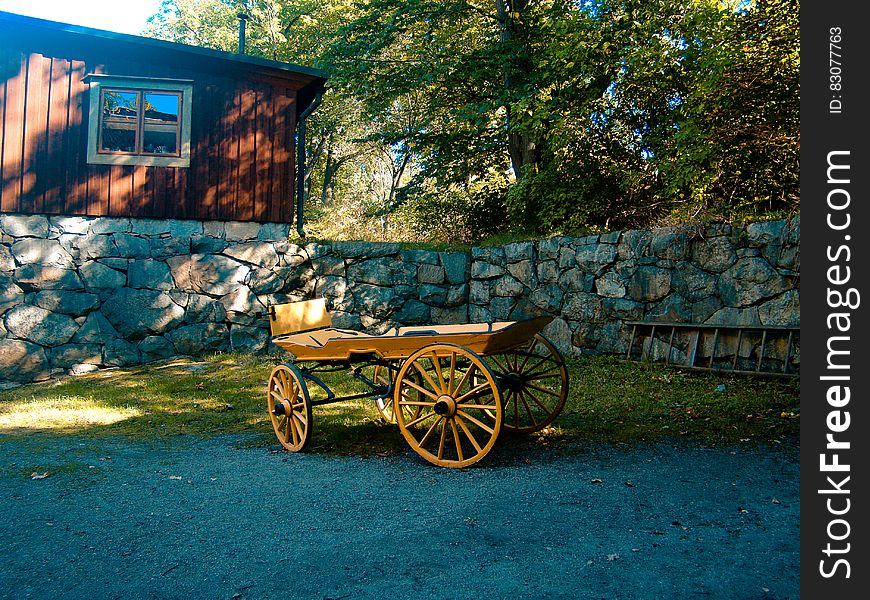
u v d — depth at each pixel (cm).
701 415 631
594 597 284
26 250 1033
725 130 871
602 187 1088
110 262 1065
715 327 839
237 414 746
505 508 399
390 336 546
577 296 1012
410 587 297
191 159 1111
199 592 297
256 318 1120
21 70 1045
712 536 350
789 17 806
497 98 1268
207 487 464
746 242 830
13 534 373
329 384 857
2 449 595
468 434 500
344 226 1521
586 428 607
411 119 1761
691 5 1029
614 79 1116
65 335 1034
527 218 1182
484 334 505
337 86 1459
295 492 446
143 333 1066
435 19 1451
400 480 470
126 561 333
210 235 1116
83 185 1064
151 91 1104
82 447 602
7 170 1033
